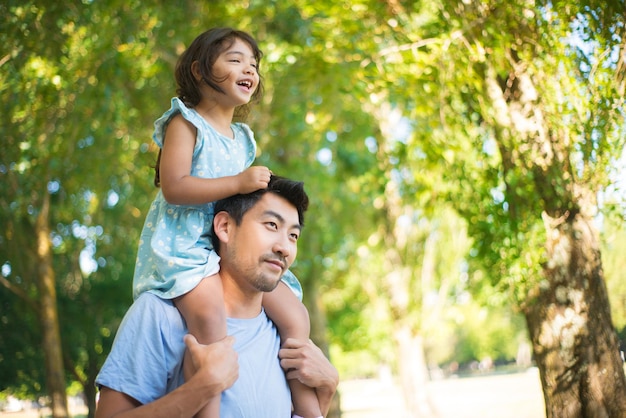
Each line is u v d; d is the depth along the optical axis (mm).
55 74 7734
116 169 11547
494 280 6082
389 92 8625
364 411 30234
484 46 5625
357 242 19609
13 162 8727
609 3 5016
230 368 2783
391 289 18750
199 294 2893
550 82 5391
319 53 8617
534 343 5570
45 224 10109
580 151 5289
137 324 2908
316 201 15352
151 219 3143
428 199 8383
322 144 15680
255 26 10086
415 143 8133
